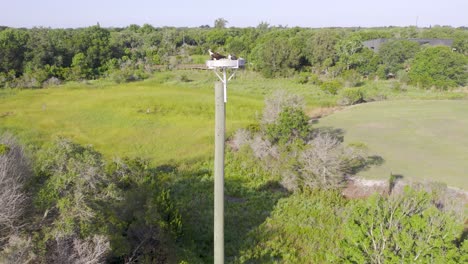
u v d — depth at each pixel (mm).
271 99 27422
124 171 14969
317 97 41938
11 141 13711
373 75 55188
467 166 21266
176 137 27812
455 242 11336
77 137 27109
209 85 48562
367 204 10984
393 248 10219
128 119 32281
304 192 19344
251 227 16000
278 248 14461
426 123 30062
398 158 22688
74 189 10148
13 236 8758
